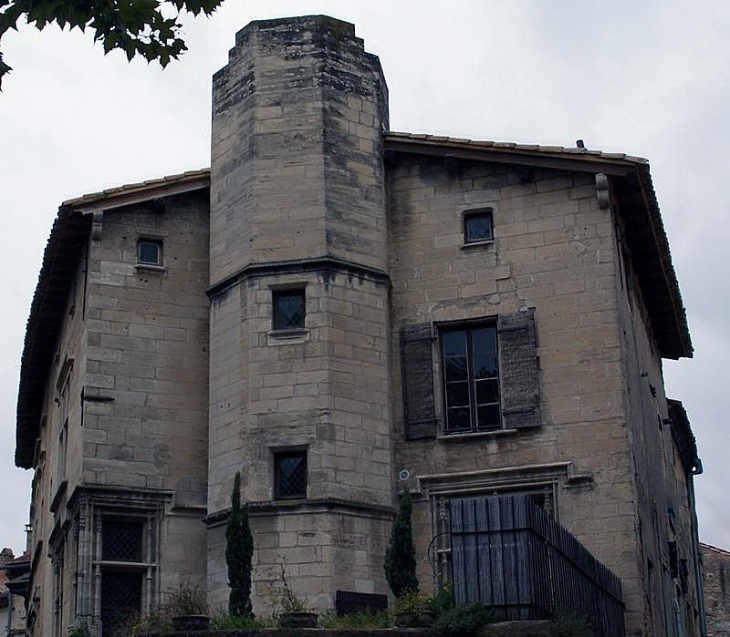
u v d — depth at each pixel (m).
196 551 27.08
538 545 19.75
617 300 26.55
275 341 26.45
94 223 28.06
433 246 27.86
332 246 26.91
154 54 13.49
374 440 26.28
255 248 27.02
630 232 29.31
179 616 20.59
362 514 25.58
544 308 26.84
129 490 26.88
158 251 28.59
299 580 24.83
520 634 18.88
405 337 27.50
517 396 26.50
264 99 27.88
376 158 28.06
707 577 50.41
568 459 25.89
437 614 19.75
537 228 27.30
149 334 27.98
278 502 25.33
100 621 26.09
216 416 26.78
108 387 27.41
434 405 26.88
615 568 25.09
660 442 33.41
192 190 28.78
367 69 28.52
